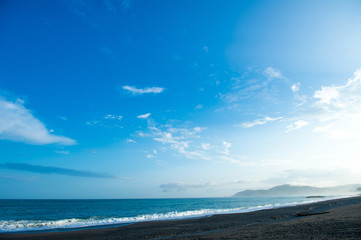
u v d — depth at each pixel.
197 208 64.81
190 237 14.52
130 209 65.94
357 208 29.05
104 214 49.62
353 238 9.95
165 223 26.89
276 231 14.12
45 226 27.53
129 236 18.16
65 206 86.31
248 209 50.47
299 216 26.27
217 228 20.19
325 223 16.30
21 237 19.09
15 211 60.22
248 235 13.10
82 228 24.89
